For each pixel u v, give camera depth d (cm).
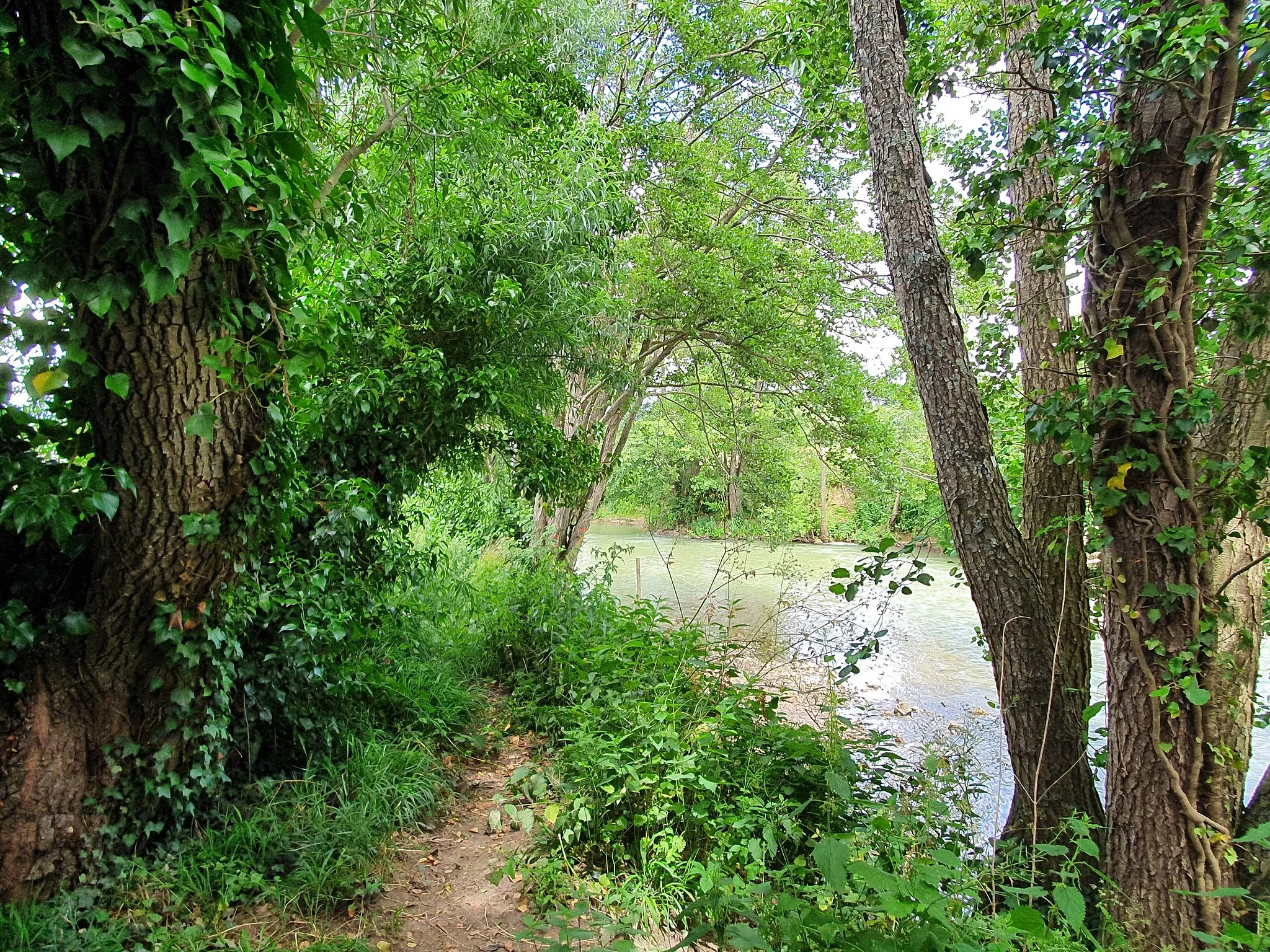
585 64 775
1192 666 240
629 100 918
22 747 205
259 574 285
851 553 1402
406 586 432
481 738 409
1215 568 273
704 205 898
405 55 386
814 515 1689
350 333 373
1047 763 307
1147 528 248
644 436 1906
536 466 523
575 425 876
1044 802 304
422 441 434
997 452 473
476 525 830
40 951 187
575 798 293
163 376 198
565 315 514
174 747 237
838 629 565
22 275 173
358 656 379
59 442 200
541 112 546
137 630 219
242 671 291
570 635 509
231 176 165
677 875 260
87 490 186
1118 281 247
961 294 587
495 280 456
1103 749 318
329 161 368
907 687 686
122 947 197
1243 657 263
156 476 207
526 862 272
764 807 274
